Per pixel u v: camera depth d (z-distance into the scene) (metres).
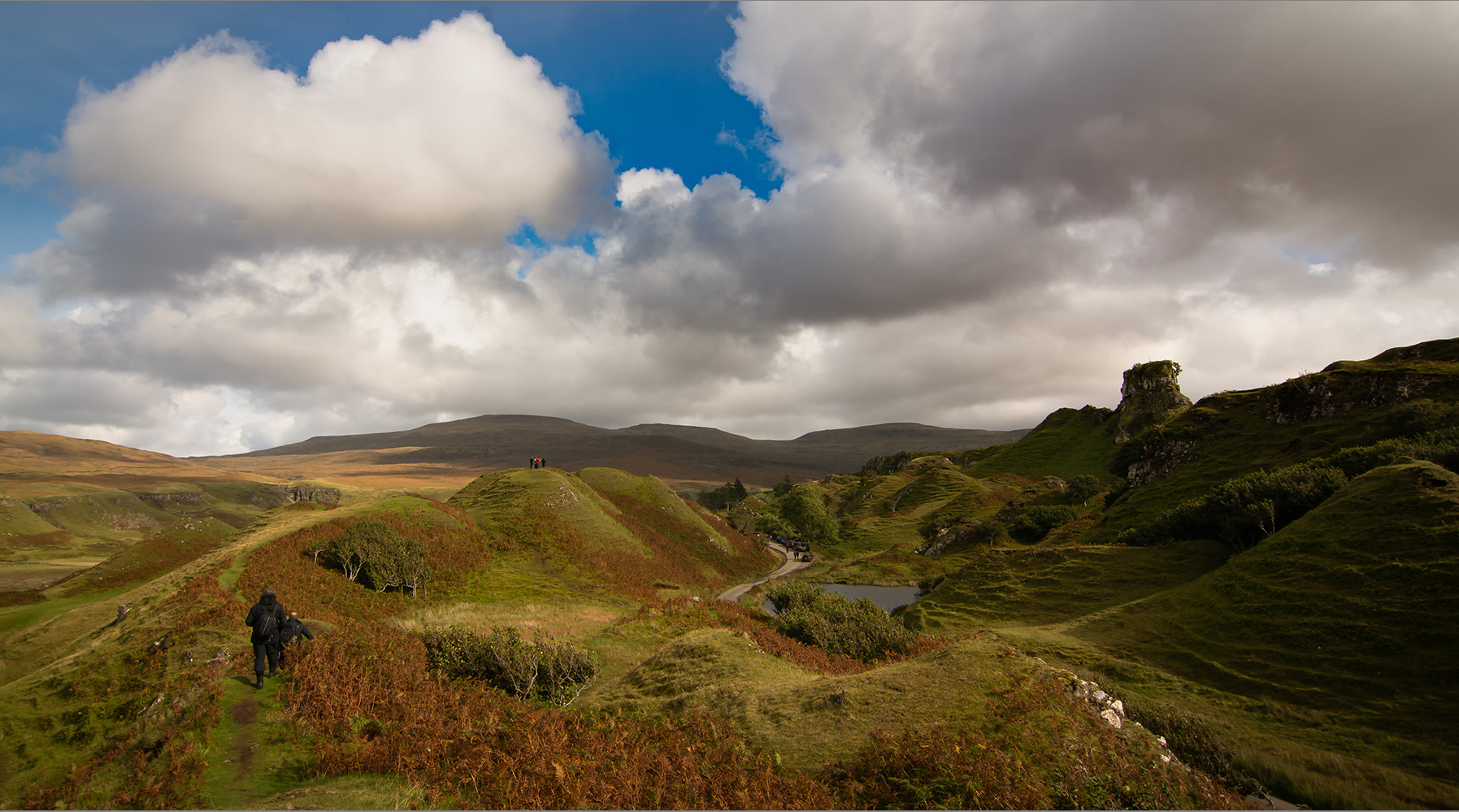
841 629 28.52
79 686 20.55
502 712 16.67
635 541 71.12
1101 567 46.22
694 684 18.00
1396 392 54.25
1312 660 24.00
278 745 12.80
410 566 40.91
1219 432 68.62
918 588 74.75
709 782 11.96
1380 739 19.25
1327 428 57.03
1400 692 20.81
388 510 53.50
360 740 12.98
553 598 45.94
